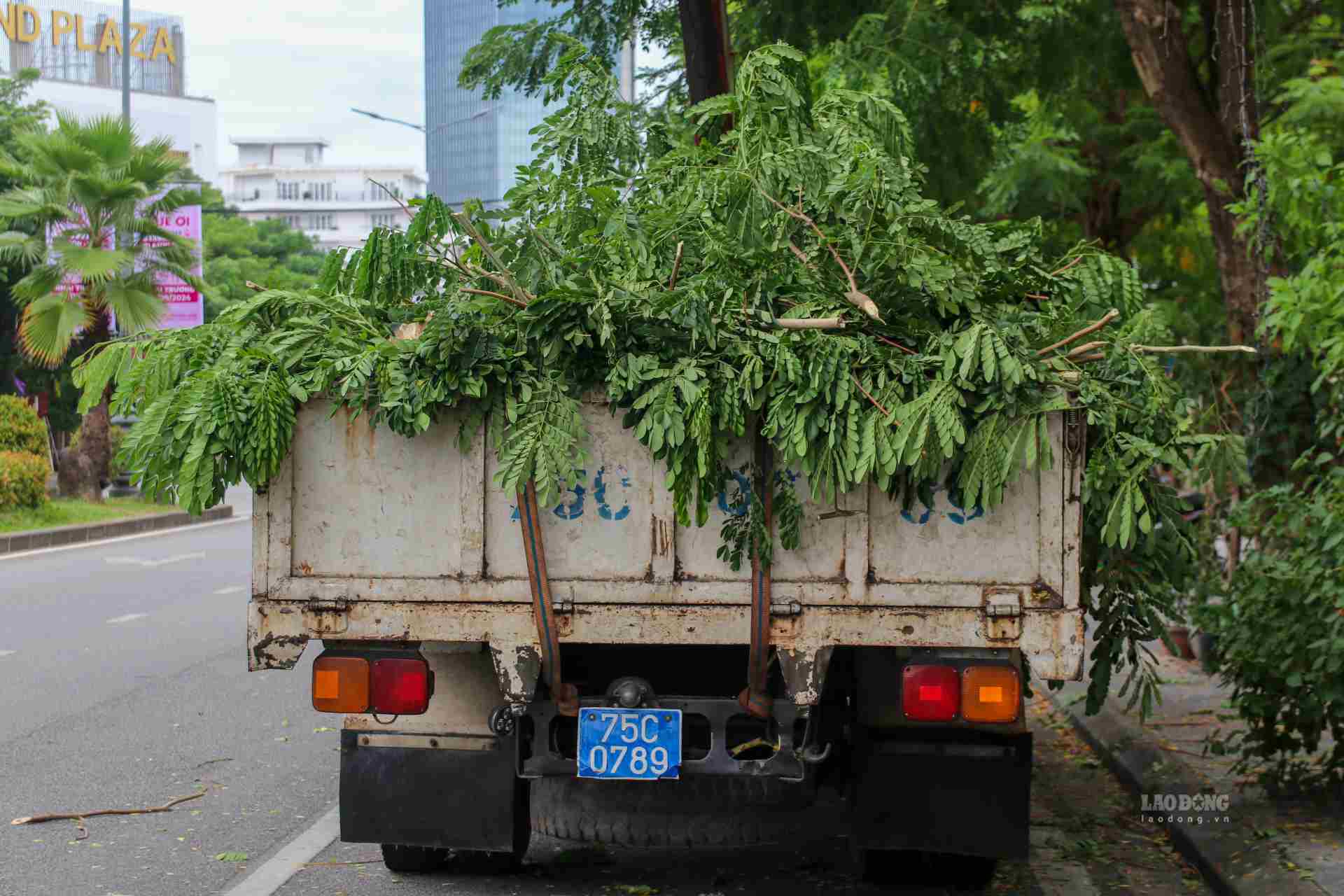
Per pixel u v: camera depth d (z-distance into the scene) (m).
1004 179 16.55
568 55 6.30
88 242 24.52
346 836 4.86
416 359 4.32
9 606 13.25
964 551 4.29
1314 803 6.08
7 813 6.21
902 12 10.91
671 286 4.56
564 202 5.74
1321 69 9.97
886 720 4.62
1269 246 8.48
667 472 4.32
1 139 34.97
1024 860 5.32
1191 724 7.82
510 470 4.20
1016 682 4.27
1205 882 5.48
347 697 4.46
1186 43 9.55
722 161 5.79
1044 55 12.26
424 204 5.01
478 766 4.81
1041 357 4.44
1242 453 5.70
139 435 4.38
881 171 4.86
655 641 4.39
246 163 196.75
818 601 4.33
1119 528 4.36
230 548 19.81
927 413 4.11
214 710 8.59
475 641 4.45
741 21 11.98
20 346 31.56
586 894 5.11
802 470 4.30
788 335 4.26
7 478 21.44
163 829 5.98
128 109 27.55
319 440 4.48
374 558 4.47
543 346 4.35
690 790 5.09
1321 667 5.75
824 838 5.89
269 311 4.93
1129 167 18.25
